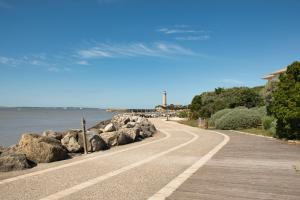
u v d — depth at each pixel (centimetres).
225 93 4653
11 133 3662
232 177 924
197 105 5219
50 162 1250
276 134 1967
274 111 1791
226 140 1936
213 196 741
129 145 1808
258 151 1430
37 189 823
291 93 1653
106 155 1409
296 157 1254
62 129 4262
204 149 1539
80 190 810
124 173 1006
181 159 1256
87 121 6694
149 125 2667
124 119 3234
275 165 1095
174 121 5406
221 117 3112
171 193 772
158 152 1471
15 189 825
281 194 748
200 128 3300
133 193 777
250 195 744
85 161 1253
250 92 4266
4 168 1066
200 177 931
